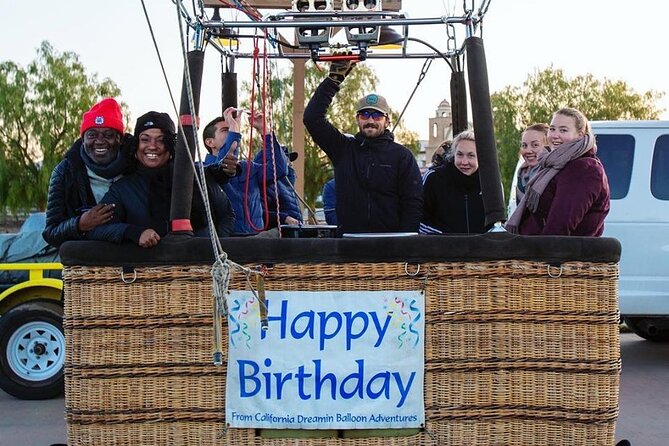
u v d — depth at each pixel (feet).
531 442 11.24
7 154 124.16
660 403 21.49
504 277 11.16
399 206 15.06
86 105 126.21
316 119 15.03
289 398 11.17
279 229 13.19
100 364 11.27
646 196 25.23
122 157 13.01
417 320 11.14
